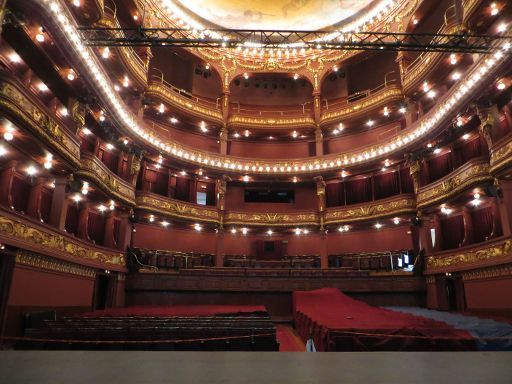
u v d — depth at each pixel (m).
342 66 25.91
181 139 24.89
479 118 15.75
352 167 22.97
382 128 24.50
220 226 23.06
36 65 12.91
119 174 19.36
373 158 21.97
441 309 16.77
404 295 18.22
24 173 13.16
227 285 18.09
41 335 6.91
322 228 23.23
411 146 20.02
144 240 21.12
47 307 11.56
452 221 19.06
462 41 11.54
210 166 23.23
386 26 23.45
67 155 12.28
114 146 19.00
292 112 27.47
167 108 22.67
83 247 14.16
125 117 17.66
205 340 6.84
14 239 9.52
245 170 23.92
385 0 23.58
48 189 14.88
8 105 9.28
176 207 21.38
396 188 22.34
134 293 17.62
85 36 14.01
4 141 10.87
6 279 9.69
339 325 7.00
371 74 26.23
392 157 21.44
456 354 2.11
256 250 23.98
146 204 19.80
